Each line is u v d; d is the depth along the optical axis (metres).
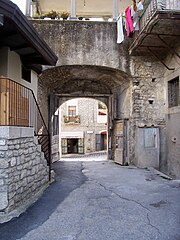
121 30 7.72
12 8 3.61
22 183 4.06
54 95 10.15
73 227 3.24
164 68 8.38
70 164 9.45
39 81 7.86
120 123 9.34
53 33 8.02
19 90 4.52
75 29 8.08
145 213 3.76
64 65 7.99
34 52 5.59
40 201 4.40
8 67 5.18
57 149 10.66
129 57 8.26
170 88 8.12
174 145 7.54
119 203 4.29
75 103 21.41
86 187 5.51
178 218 3.54
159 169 8.33
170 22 5.80
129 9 7.22
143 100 8.42
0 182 3.44
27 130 4.32
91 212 3.82
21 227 3.22
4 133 3.46
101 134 22.23
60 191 5.14
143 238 2.89
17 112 4.35
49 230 3.14
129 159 8.95
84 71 8.84
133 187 5.47
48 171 5.89
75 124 21.34
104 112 21.97
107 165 9.06
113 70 8.41
